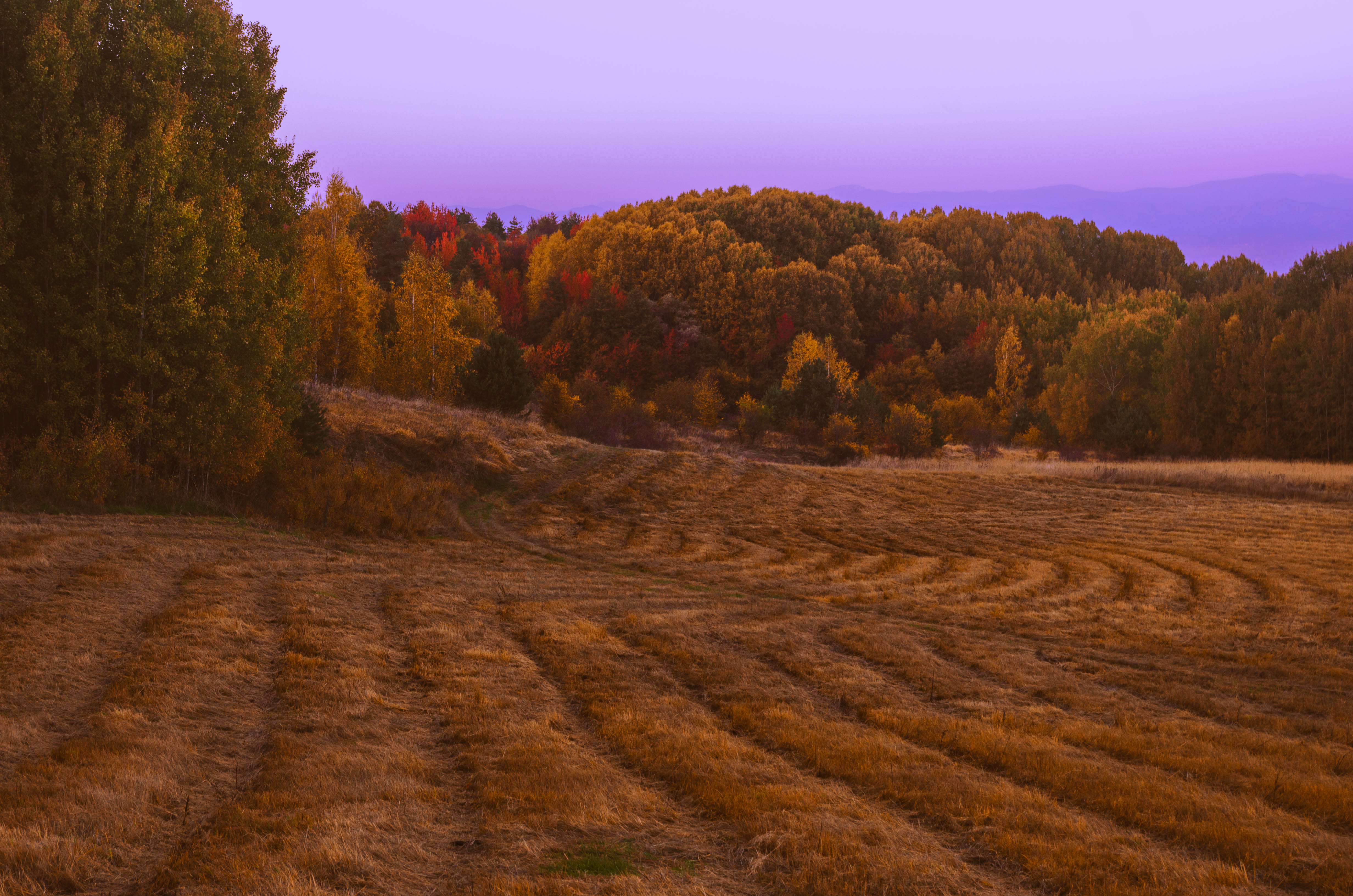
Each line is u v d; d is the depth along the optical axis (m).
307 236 40.34
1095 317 114.62
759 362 125.44
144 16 21.16
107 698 8.82
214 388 21.08
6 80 19.78
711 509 31.22
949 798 7.41
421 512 24.59
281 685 9.83
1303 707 11.54
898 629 15.68
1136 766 8.64
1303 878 6.02
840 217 183.00
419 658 11.55
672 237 144.88
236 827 6.14
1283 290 75.56
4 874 5.18
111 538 16.28
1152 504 32.50
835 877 5.71
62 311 19.45
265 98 24.66
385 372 44.78
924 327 141.25
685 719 9.62
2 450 18.89
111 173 19.78
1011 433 75.00
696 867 5.94
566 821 6.57
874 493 34.81
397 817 6.50
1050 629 16.77
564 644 12.90
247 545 18.19
